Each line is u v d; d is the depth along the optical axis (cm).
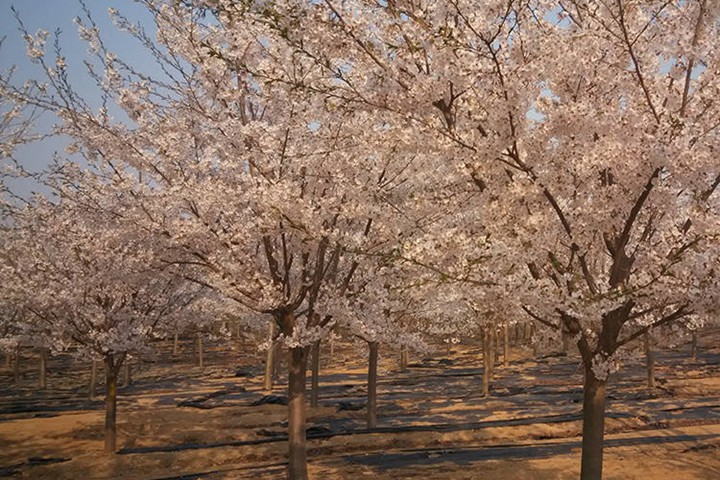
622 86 739
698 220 595
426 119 657
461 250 665
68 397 2641
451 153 673
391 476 1284
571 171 691
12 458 1550
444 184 902
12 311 1927
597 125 665
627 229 701
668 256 629
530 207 723
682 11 703
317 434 1652
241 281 988
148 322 1504
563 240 704
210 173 1029
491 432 1652
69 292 1409
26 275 1478
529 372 3014
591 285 703
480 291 671
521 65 638
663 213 716
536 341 789
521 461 1377
